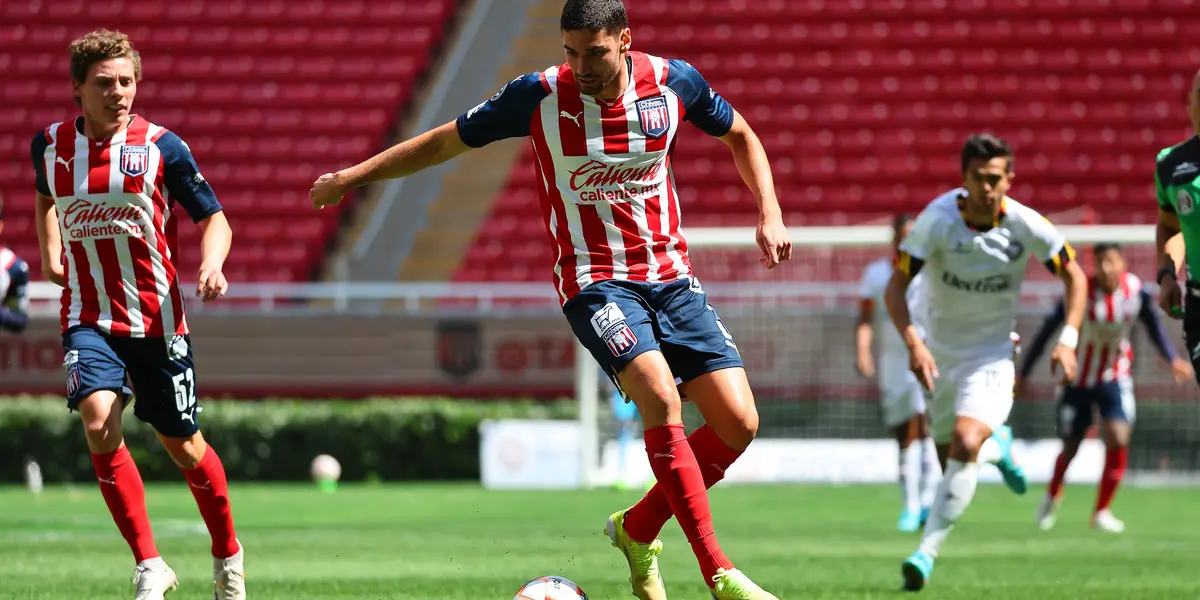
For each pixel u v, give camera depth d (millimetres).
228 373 67375
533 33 90500
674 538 34594
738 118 18234
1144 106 87188
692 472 16562
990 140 23922
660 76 17406
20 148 84438
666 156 17500
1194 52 90312
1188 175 20328
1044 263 24719
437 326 66875
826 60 90250
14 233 79688
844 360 64375
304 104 87000
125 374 18734
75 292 18672
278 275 77562
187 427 18859
